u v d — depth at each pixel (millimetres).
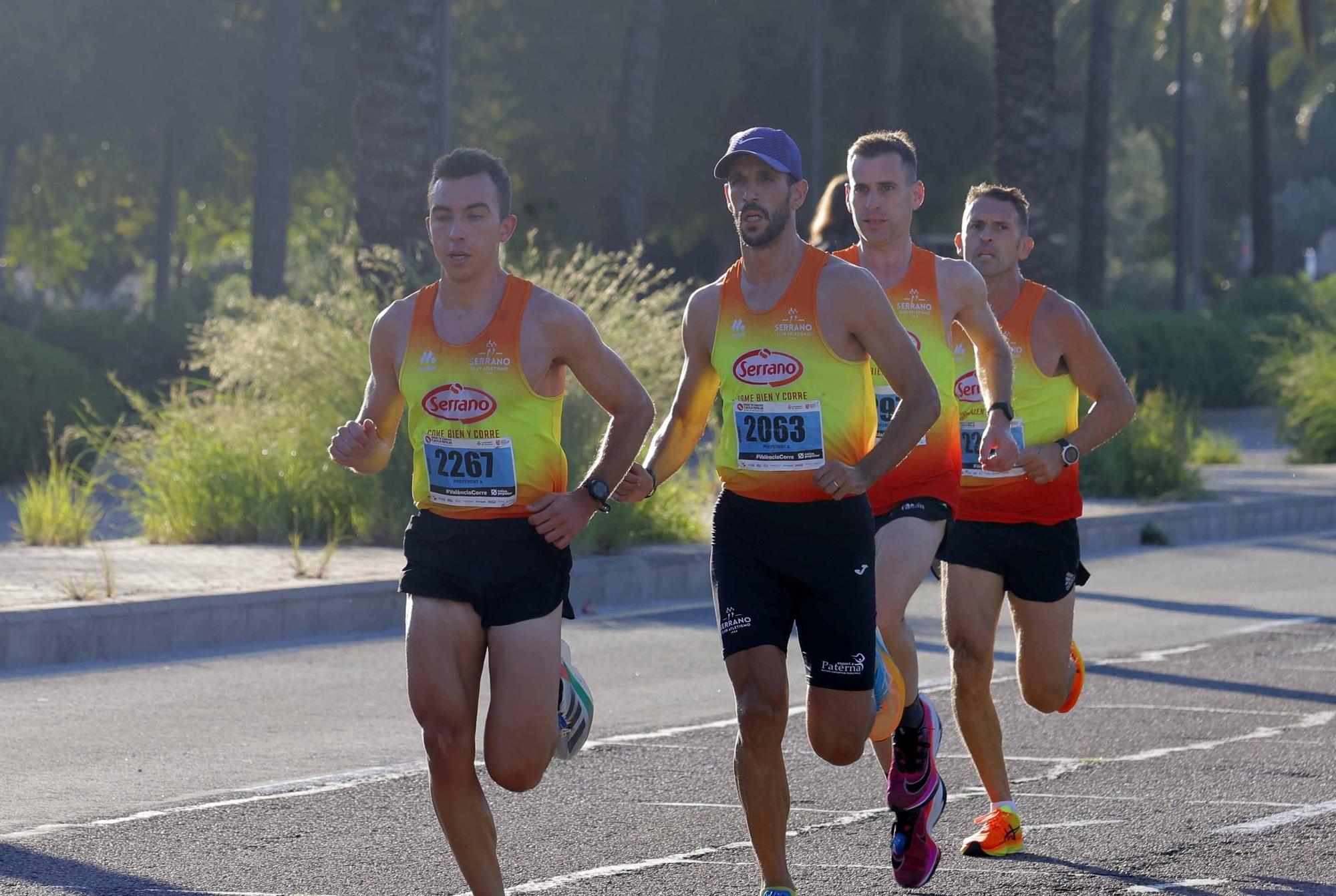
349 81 130250
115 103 127062
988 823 20734
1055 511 21266
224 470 51875
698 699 31484
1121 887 19172
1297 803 23344
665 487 51531
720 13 135500
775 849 17297
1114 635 39281
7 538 51312
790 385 17719
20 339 72062
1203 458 87312
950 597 21297
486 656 17281
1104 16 136125
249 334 53469
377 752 26594
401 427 50156
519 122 139000
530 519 16406
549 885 19344
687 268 160250
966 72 146625
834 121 137875
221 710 29969
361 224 61656
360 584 39656
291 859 20453
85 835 21500
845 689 17719
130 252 182875
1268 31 154875
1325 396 88000
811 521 17625
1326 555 55812
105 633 35250
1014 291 22359
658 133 136875
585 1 134875
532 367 16641
